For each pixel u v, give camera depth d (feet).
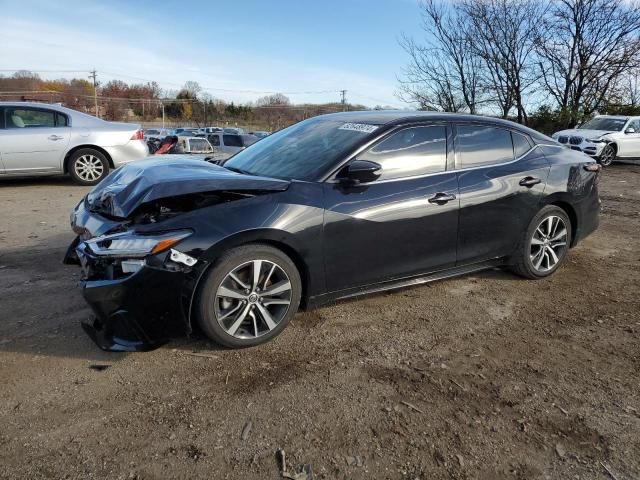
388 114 13.25
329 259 10.91
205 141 55.11
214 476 6.97
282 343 10.69
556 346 10.93
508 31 63.67
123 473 6.97
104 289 9.12
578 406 8.79
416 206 11.89
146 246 9.11
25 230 19.22
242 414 8.30
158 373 9.43
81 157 29.12
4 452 7.28
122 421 8.04
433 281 13.76
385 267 11.78
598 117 54.54
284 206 10.25
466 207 12.73
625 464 7.41
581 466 7.36
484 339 11.17
